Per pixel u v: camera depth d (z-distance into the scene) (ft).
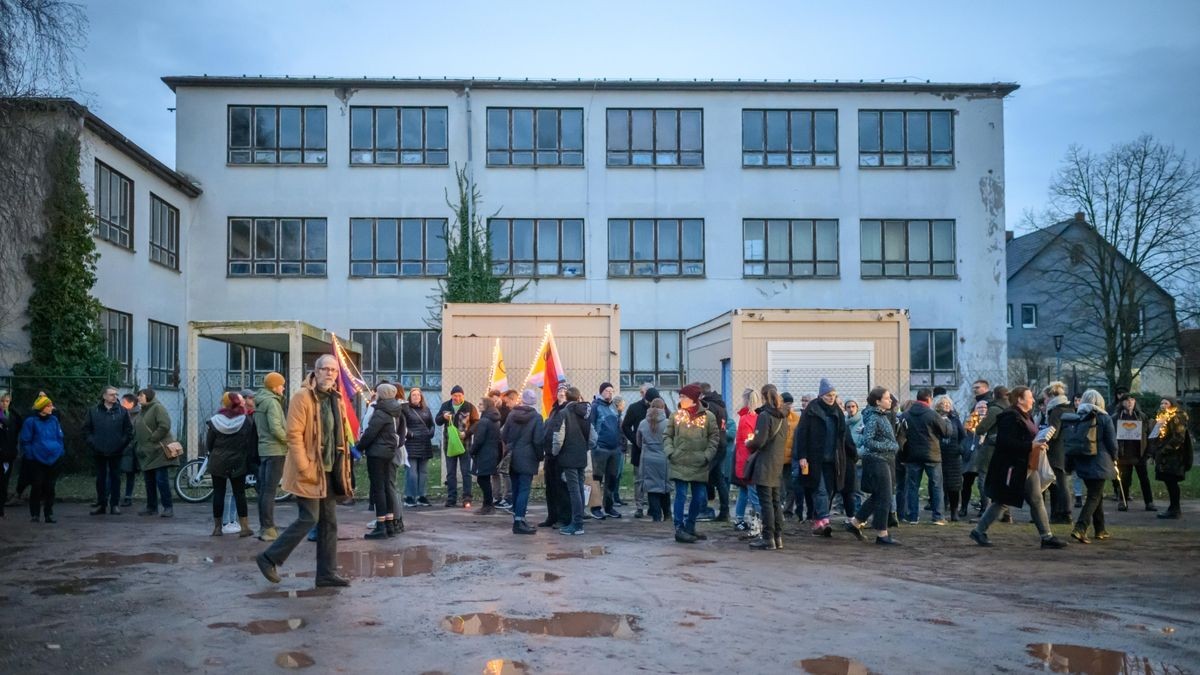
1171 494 50.37
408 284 112.47
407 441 55.06
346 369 53.93
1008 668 20.86
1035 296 173.58
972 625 24.81
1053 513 48.32
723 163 115.14
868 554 37.37
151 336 98.84
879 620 25.26
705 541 40.63
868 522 47.44
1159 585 30.83
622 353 113.70
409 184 112.57
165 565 33.83
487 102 113.60
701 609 26.37
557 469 45.47
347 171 112.37
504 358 67.97
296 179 111.96
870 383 68.59
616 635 23.26
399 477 70.64
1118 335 128.67
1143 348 127.54
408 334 112.47
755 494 40.55
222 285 110.52
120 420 51.62
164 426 50.16
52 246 76.43
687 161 115.24
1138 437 54.49
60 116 76.48
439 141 113.39
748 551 37.96
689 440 40.47
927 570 33.55
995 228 117.39
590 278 113.70
